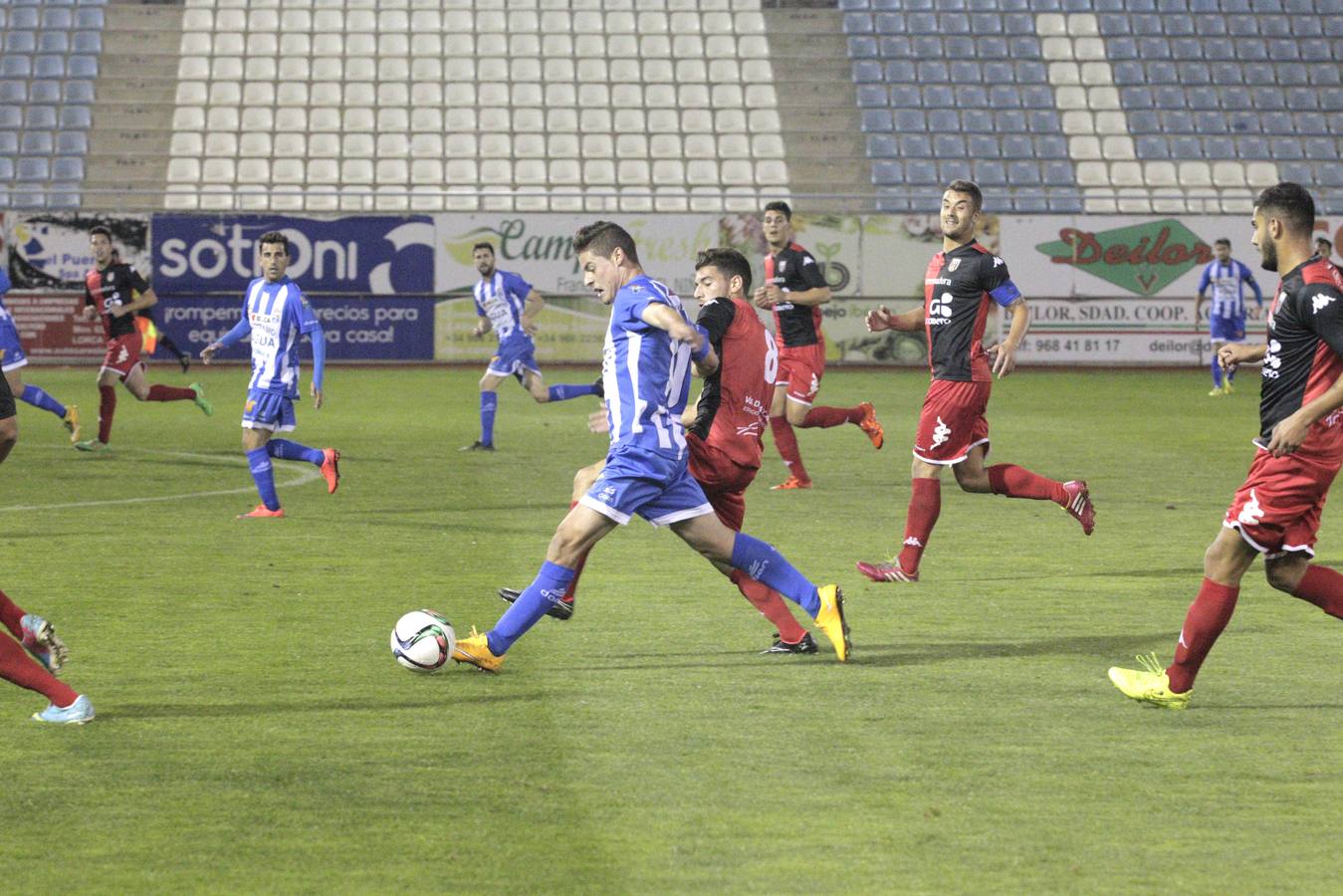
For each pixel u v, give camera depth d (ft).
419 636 52.54
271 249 92.48
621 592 69.05
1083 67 299.99
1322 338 45.96
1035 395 200.54
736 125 286.25
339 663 54.60
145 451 132.98
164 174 269.64
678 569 75.15
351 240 241.76
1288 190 46.93
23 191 241.96
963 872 34.19
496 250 244.42
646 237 244.22
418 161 275.39
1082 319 251.19
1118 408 181.47
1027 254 249.96
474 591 68.90
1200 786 40.73
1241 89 298.35
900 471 122.01
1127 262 251.19
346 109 283.18
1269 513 46.78
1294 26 308.60
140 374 136.46
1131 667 54.90
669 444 52.85
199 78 285.43
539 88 289.94
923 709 48.70
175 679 52.08
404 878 33.60
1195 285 252.42
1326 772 42.14
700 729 46.11
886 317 74.38
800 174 279.69
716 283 59.41
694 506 54.24
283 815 37.86
